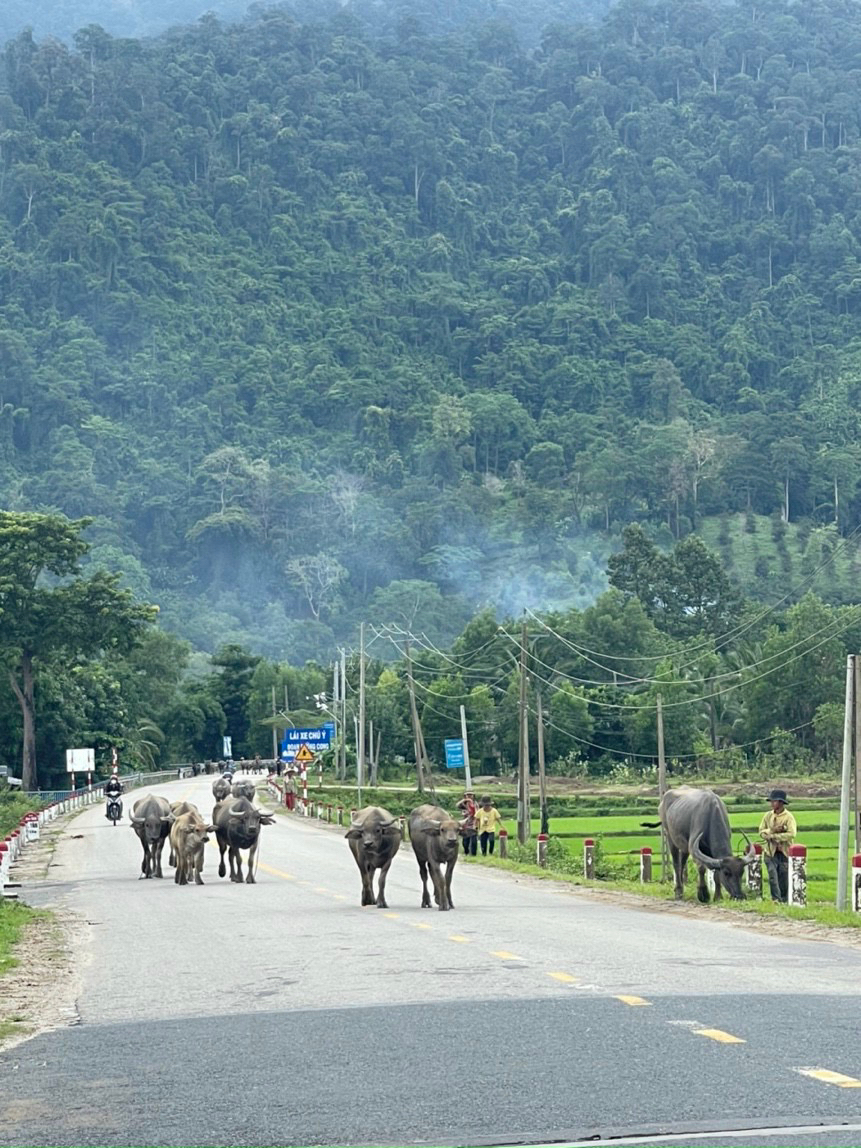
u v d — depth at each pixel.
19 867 40.88
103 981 15.91
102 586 88.31
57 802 76.88
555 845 45.81
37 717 95.12
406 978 14.88
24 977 16.77
